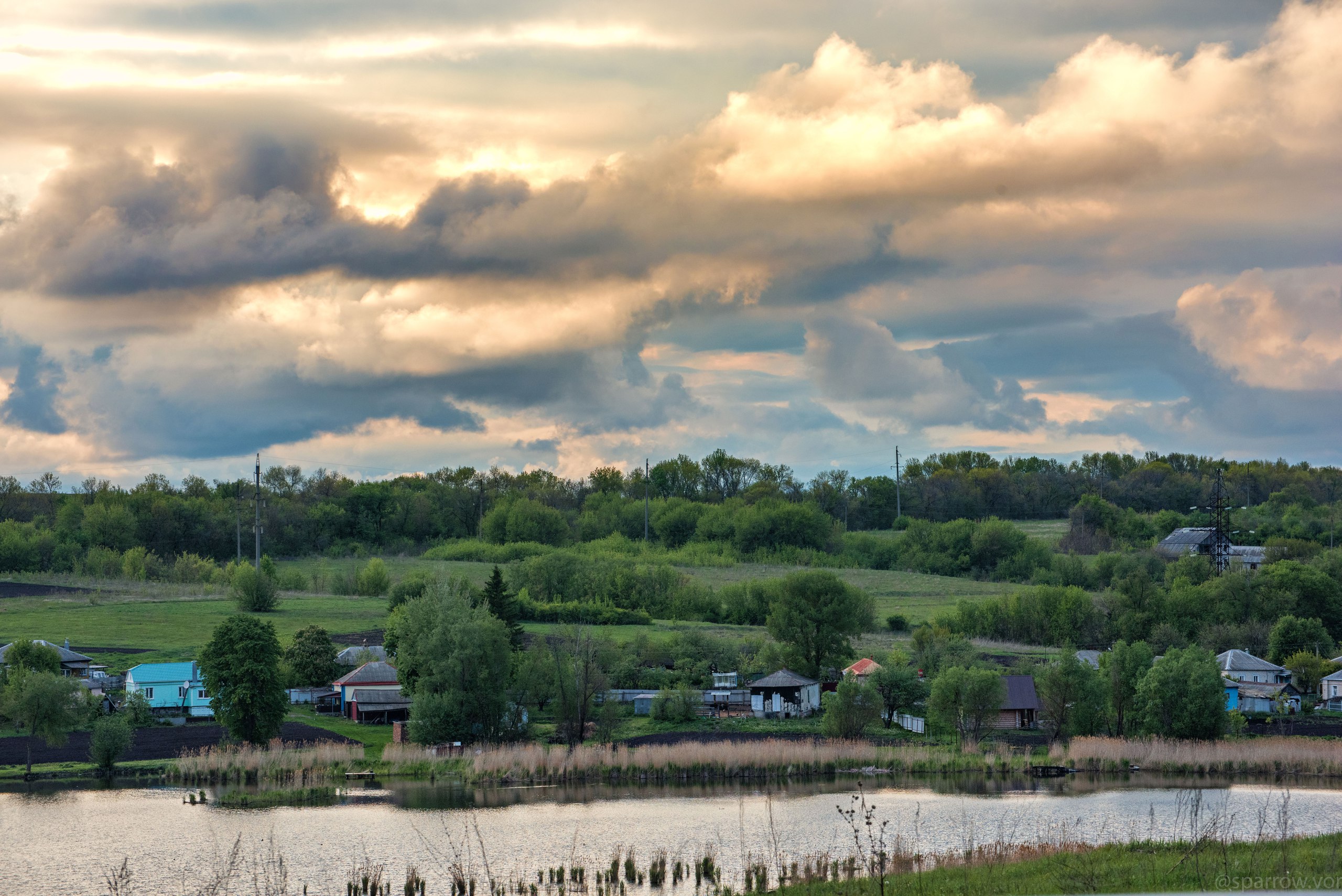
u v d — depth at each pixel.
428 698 118.31
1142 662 124.12
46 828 80.81
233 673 114.75
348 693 140.38
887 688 134.62
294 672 150.50
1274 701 142.38
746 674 158.25
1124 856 51.00
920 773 104.06
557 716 124.69
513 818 83.38
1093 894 41.72
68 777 104.88
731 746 108.19
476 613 126.44
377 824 81.62
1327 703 145.75
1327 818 75.19
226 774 103.25
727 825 79.19
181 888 62.78
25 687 109.50
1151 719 116.12
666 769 102.81
